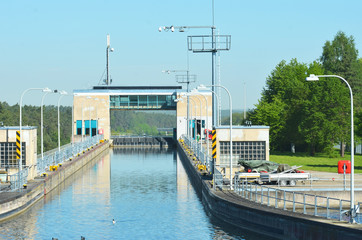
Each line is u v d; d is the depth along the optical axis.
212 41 71.19
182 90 174.00
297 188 63.62
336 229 40.69
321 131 123.88
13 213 59.16
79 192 77.94
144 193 77.25
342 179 73.56
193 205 67.12
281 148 146.25
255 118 147.25
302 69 154.50
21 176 65.44
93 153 137.38
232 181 68.00
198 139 155.88
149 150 170.38
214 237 50.03
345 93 127.00
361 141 129.25
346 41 170.25
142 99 176.88
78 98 173.75
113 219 56.25
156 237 50.34
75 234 51.56
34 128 74.81
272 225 48.12
